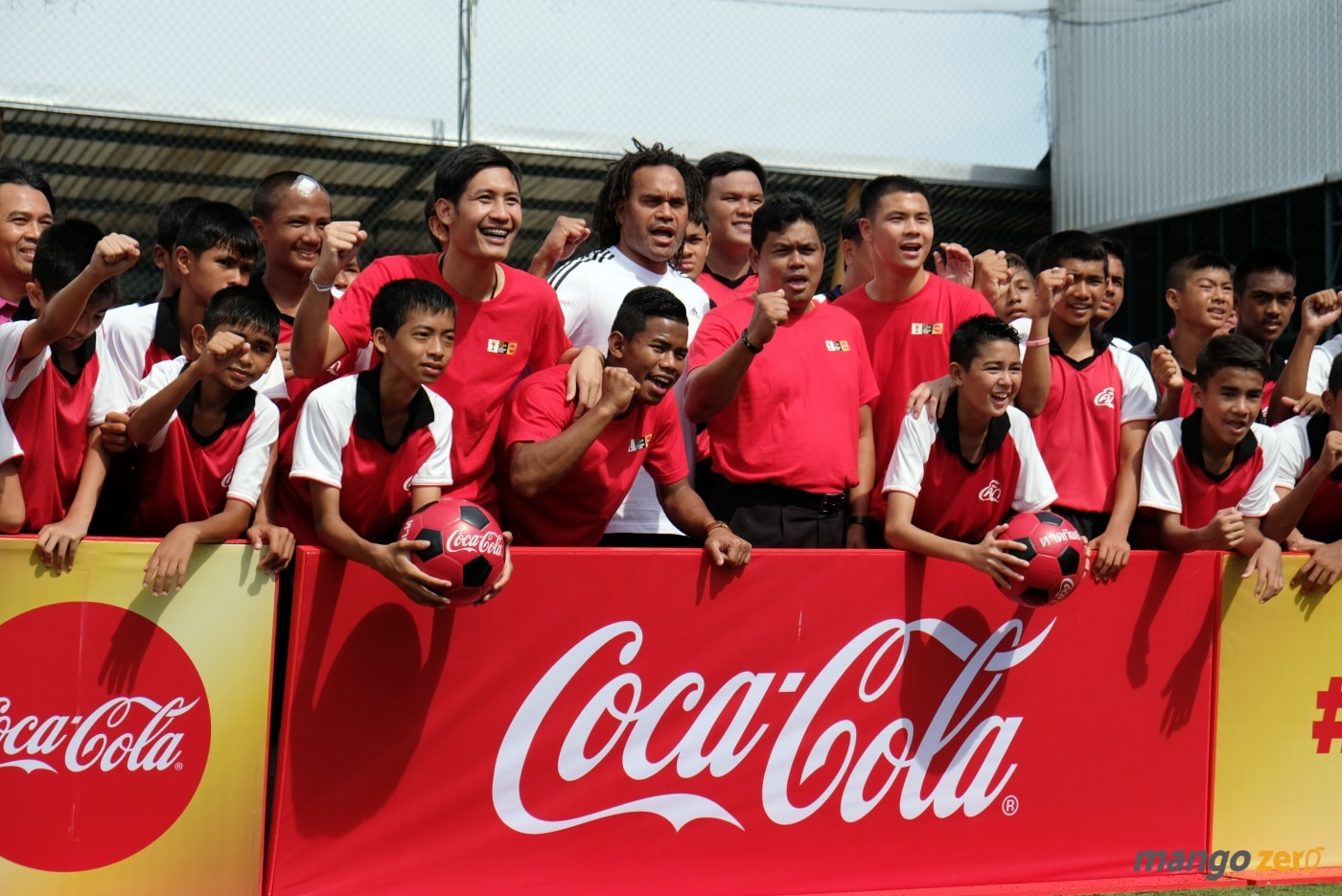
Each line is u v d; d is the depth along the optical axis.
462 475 3.72
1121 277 5.14
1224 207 9.55
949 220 10.57
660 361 3.54
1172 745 4.01
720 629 3.59
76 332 3.25
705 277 4.93
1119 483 4.17
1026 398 4.20
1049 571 3.52
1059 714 3.90
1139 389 4.39
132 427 3.25
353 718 3.29
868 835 3.71
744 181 4.95
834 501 3.96
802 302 4.07
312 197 4.13
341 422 3.35
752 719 3.62
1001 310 4.81
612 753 3.50
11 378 3.24
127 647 3.15
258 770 3.25
